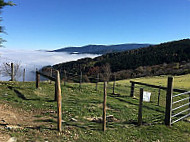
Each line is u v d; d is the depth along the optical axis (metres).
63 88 17.08
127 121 8.84
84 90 17.23
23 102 10.85
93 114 9.53
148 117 9.74
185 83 29.72
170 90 8.38
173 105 14.19
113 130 7.48
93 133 6.92
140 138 7.05
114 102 13.16
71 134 6.54
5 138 5.37
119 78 67.06
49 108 10.03
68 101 12.35
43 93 14.41
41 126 7.00
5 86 15.78
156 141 6.95
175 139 7.24
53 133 6.41
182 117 9.83
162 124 8.63
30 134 6.05
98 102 12.64
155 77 50.75
